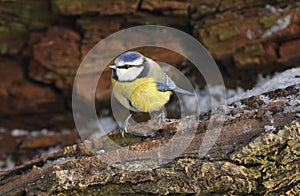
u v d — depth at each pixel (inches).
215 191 238.8
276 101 254.7
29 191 245.6
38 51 388.8
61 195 244.5
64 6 374.3
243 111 257.3
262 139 230.5
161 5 373.7
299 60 374.3
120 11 375.9
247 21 374.0
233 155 233.8
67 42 387.2
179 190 240.2
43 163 263.7
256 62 375.6
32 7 381.7
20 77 396.8
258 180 235.5
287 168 234.1
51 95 399.2
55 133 404.2
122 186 243.3
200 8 375.6
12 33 389.1
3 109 402.3
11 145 394.0
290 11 369.7
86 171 243.8
